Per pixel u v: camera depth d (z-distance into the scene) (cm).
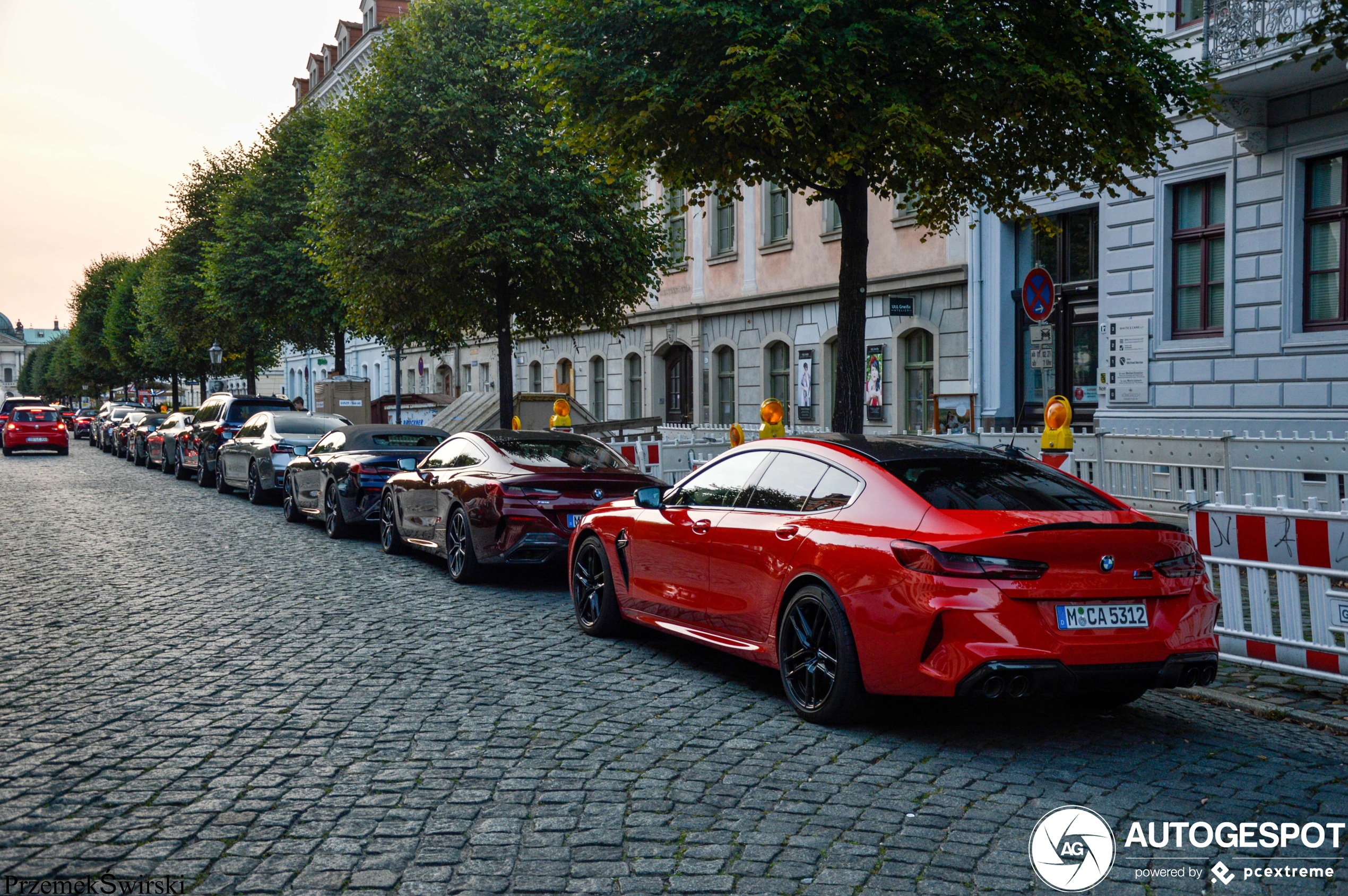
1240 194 1465
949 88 957
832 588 545
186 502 1944
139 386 7188
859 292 1148
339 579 1054
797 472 617
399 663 700
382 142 1825
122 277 6047
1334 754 516
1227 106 1392
